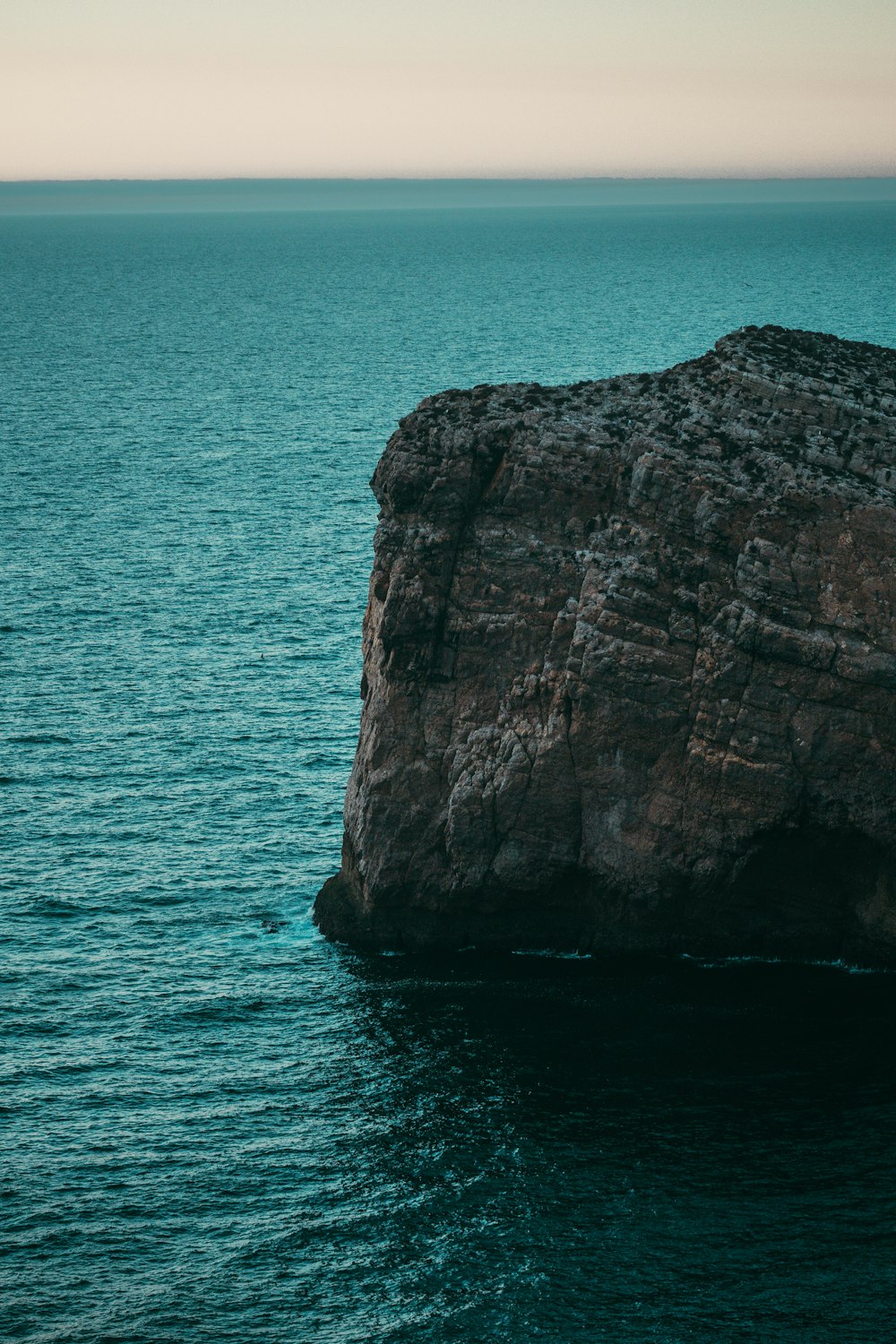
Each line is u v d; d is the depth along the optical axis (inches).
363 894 2192.4
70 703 3029.0
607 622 2052.2
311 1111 1797.5
